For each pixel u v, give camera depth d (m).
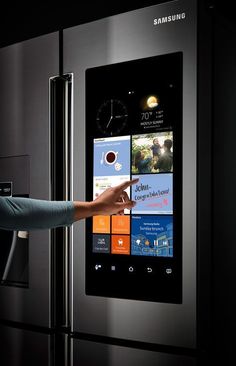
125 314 1.50
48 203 1.44
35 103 1.74
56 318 1.68
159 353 1.43
